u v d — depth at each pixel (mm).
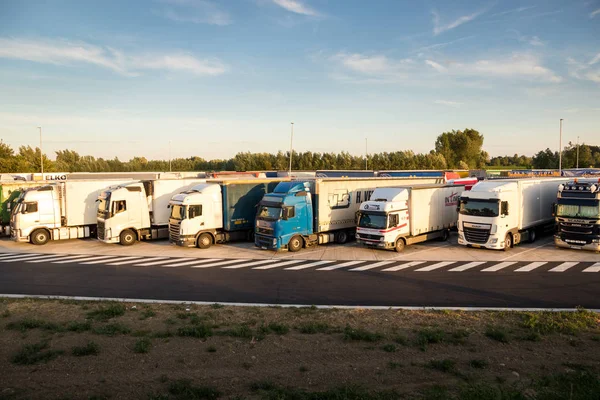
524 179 22609
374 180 24891
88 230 25891
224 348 8797
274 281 15539
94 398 6633
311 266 18141
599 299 12812
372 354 8477
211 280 15766
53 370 7734
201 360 8195
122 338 9391
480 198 20531
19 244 25266
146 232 24609
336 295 13602
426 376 7473
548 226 24828
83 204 25594
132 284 15219
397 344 9016
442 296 13344
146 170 82812
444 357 8312
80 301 12711
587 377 7258
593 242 19500
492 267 17422
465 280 15367
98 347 8812
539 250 20859
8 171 60938
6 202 27797
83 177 41562
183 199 22484
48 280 15914
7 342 9141
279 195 21141
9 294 13906
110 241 23469
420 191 21969
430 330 9758
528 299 12875
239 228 23734
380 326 10242
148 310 11664
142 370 7742
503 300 12812
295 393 6723
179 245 22625
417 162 72562
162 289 14492
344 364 8000
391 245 20609
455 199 24547
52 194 24938
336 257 20047
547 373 7590
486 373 7594
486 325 10242
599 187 19516
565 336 9453
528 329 9922
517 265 17719
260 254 21078
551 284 14625
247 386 7102
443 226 23625
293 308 12000
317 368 7828
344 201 23281
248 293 13914
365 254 20656
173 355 8430
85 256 21000
